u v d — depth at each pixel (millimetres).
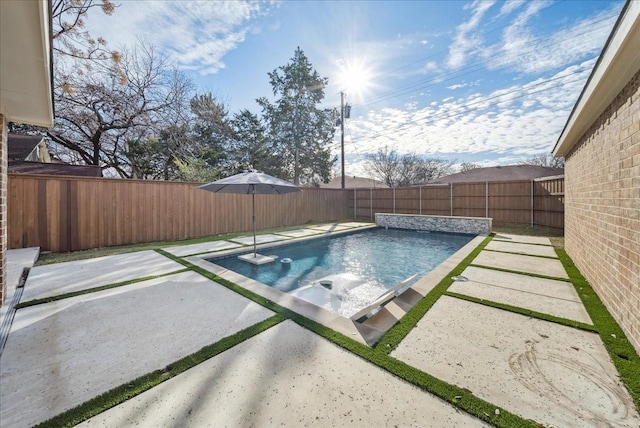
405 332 2748
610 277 3184
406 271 6246
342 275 5203
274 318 3043
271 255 7371
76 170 9688
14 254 5629
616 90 3035
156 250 6945
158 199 8398
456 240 9758
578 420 1671
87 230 7109
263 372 2109
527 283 4219
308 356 2324
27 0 1571
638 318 2436
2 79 2578
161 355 2344
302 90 19984
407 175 26453
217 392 1896
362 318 3359
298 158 20391
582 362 2242
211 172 12773
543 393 1896
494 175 24250
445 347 2473
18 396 1852
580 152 4770
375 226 12430
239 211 10625
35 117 3615
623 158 2885
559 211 9656
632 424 1642
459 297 3686
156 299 3607
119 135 14766
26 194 6328
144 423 1641
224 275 4668
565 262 5445
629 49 2346
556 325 2877
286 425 1628
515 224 11508
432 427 1619
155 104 14812
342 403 1798
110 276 4633
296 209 13273
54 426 1612
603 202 3500
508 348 2455
